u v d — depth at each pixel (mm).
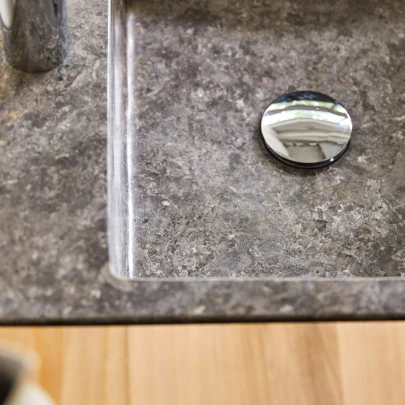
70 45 789
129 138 904
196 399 571
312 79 967
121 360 585
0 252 645
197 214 862
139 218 855
